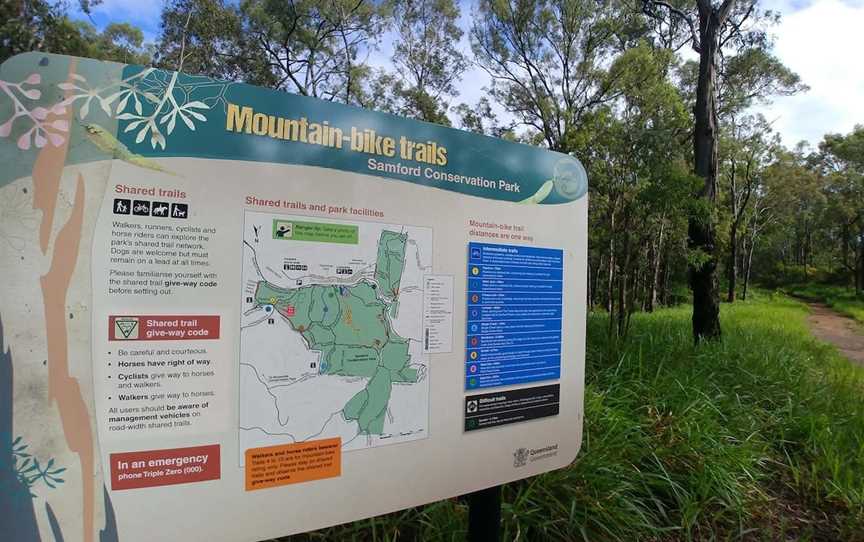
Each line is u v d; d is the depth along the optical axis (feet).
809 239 173.17
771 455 14.02
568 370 7.44
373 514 5.68
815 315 88.74
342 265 5.49
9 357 4.22
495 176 6.65
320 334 5.35
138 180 4.60
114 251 4.52
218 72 63.46
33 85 4.33
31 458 4.28
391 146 5.82
